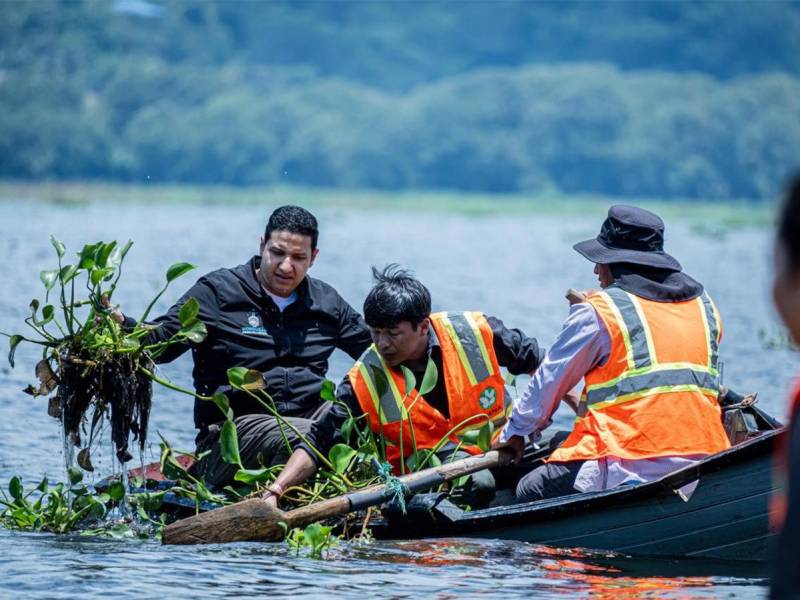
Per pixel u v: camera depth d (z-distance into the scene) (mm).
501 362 15719
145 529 15195
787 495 6391
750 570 13070
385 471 14453
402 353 14859
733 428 15500
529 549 13883
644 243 14422
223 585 12438
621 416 14016
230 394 16250
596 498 13609
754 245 100938
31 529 15273
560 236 115750
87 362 15320
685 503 13414
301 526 14180
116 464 19172
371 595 12086
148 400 15680
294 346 16484
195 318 15367
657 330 14055
